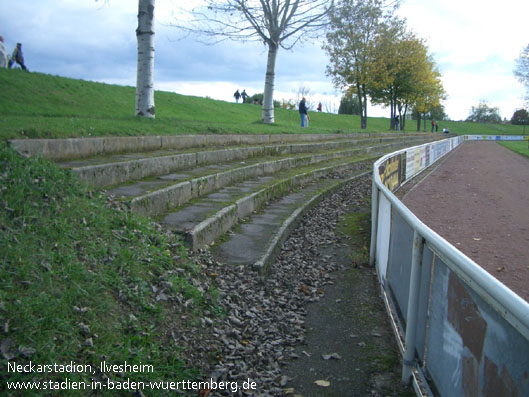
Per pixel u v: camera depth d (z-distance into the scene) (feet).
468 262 7.15
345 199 37.60
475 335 6.88
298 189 37.45
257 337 12.98
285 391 10.52
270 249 19.30
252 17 60.39
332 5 62.80
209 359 11.19
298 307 15.88
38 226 12.63
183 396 9.52
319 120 155.33
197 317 12.67
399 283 12.89
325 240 24.94
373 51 126.82
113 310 10.91
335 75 133.80
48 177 16.08
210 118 76.74
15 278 10.08
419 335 10.19
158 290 12.84
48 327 9.12
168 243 16.26
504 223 28.40
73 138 24.29
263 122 70.69
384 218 16.93
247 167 34.50
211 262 16.96
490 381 6.28
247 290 15.71
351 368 11.71
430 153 74.84
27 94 47.93
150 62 43.62
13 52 68.13
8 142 18.66
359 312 15.47
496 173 62.59
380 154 74.90
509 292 5.76
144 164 25.13
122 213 16.40
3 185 13.87
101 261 12.55
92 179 19.89
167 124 41.45
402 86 148.56
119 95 67.21
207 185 27.04
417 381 10.00
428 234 9.30
